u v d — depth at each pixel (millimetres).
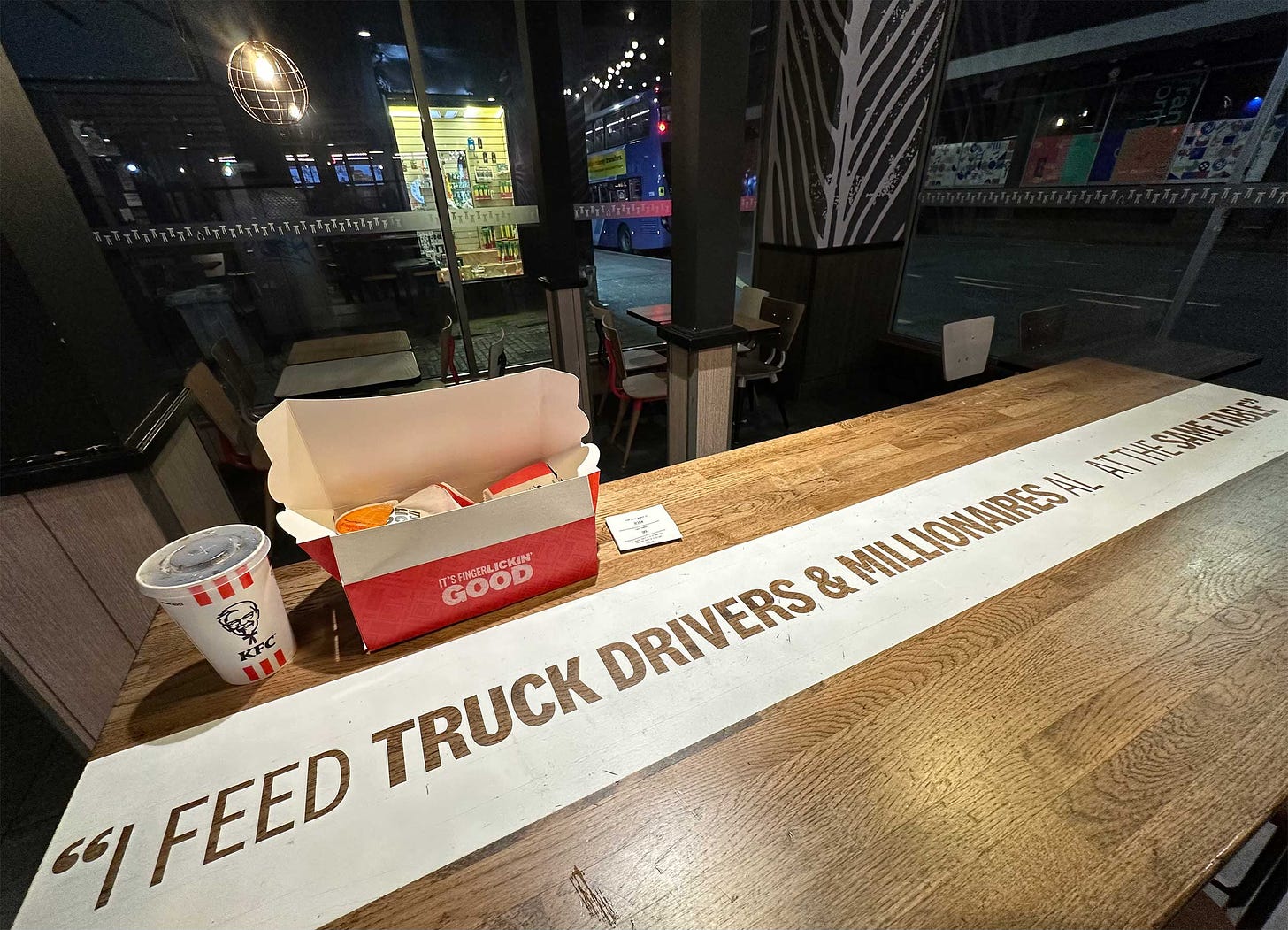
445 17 3551
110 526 1288
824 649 708
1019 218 4070
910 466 1166
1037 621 748
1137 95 2725
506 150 4055
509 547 749
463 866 483
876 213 3701
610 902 452
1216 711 616
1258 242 2305
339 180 3461
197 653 749
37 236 1132
